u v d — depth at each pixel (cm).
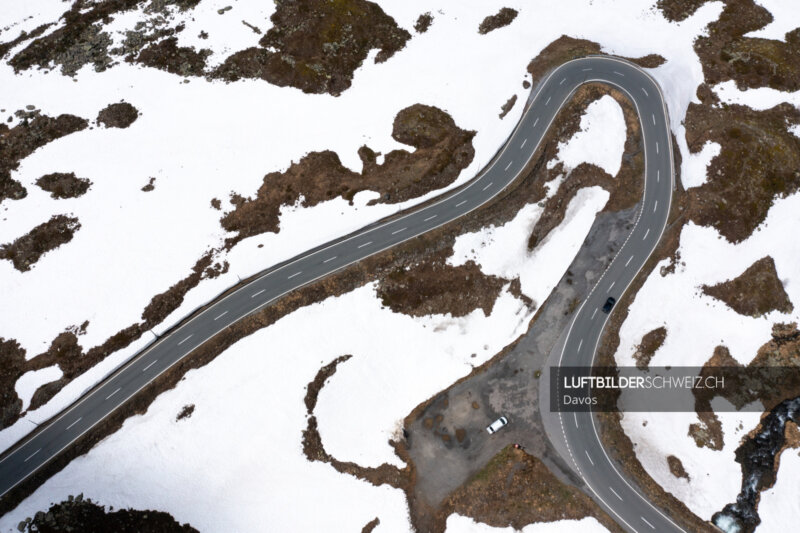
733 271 4562
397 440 4259
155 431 4069
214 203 4900
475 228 4769
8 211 4766
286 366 4319
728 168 4806
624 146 5078
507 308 4622
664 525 3909
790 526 3775
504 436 4244
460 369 4444
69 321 4397
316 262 4681
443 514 4050
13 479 3975
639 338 4481
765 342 4366
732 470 4003
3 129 5178
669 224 4772
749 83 5191
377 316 4538
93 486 3919
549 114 5219
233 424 4125
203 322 4475
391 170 5041
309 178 5016
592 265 4725
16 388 4191
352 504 4025
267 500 3978
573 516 3972
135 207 4844
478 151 5106
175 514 3894
